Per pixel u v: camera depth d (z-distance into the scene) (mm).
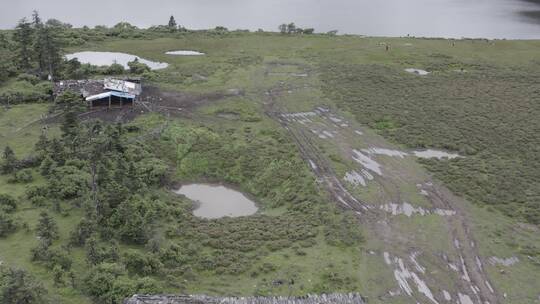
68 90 78750
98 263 44875
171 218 53812
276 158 65812
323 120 76688
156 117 74812
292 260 48281
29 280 40406
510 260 49781
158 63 99688
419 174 63781
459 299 44688
